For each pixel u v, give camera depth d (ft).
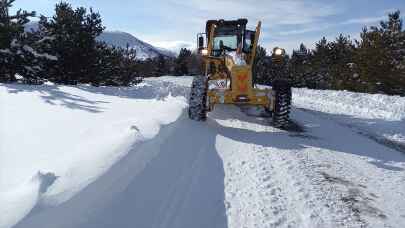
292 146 23.27
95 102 28.17
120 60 56.54
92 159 13.24
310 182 17.26
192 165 18.06
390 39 84.28
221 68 32.63
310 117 35.94
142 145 15.80
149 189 13.99
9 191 10.61
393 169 20.12
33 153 14.39
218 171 17.90
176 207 13.70
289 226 13.26
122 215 11.81
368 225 13.69
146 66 157.99
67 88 35.24
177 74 154.30
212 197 15.08
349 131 29.94
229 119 30.45
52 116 21.72
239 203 14.76
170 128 20.77
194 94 27.35
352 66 90.68
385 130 31.42
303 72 111.55
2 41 37.50
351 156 22.12
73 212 10.37
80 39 45.75
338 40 112.88
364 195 16.29
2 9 38.78
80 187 11.16
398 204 15.58
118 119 21.61
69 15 45.52
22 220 9.05
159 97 36.63
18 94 28.14
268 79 65.46
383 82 84.02
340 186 17.10
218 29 35.24
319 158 21.16
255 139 24.27
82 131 18.15
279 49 31.73
